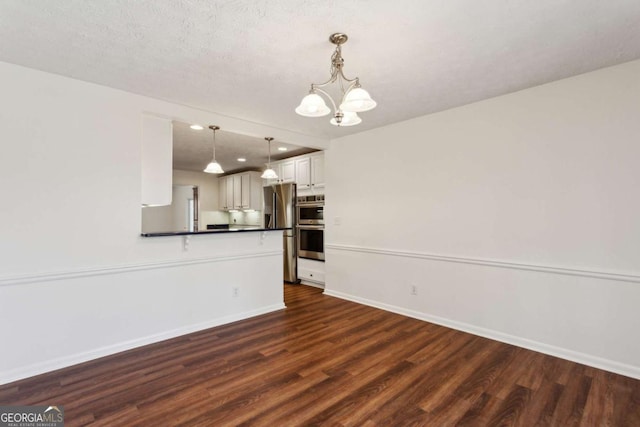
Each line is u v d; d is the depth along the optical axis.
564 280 2.59
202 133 4.12
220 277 3.40
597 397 2.04
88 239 2.56
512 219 2.86
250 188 6.57
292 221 5.44
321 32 1.88
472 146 3.11
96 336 2.60
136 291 2.82
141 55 2.15
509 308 2.88
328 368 2.41
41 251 2.36
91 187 2.58
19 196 2.28
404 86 2.69
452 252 3.27
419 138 3.53
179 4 1.62
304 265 5.34
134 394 2.07
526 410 1.91
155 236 2.88
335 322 3.44
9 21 1.76
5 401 1.99
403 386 2.17
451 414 1.87
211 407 1.93
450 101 3.05
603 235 2.41
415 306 3.59
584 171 2.48
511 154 2.86
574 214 2.53
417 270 3.57
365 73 2.43
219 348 2.77
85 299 2.55
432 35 1.92
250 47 2.05
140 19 1.75
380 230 3.95
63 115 2.45
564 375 2.31
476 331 3.09
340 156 4.45
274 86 2.65
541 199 2.70
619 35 1.93
